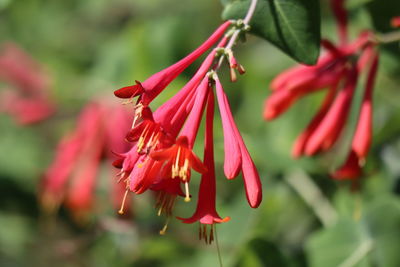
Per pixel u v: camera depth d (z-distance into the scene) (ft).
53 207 2.41
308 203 2.29
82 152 2.36
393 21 1.96
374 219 2.04
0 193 2.70
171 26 2.57
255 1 1.77
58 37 3.19
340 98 1.97
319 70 1.97
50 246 2.59
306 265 2.08
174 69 1.68
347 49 1.98
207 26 3.04
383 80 2.34
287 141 2.44
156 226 2.40
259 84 2.61
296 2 1.78
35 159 2.82
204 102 1.67
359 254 2.05
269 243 2.10
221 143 2.33
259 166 2.31
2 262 2.64
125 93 1.65
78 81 2.66
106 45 2.74
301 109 2.45
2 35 3.16
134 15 3.27
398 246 2.02
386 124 2.23
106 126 2.36
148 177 1.63
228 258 2.26
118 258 2.45
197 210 1.68
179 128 1.66
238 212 2.27
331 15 2.44
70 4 3.29
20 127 2.89
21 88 2.63
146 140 1.64
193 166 1.62
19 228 2.66
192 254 2.42
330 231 2.08
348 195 2.27
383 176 2.26
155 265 2.44
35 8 3.21
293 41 1.78
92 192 2.37
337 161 2.17
